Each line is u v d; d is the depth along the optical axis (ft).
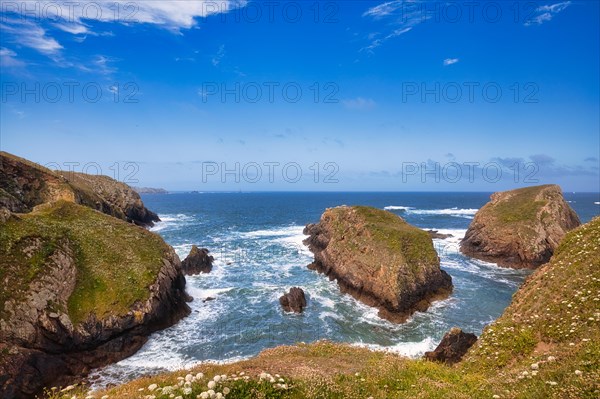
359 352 72.59
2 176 206.80
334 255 179.42
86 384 87.35
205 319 126.72
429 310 137.39
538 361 45.01
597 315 53.21
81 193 248.93
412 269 148.05
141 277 120.06
